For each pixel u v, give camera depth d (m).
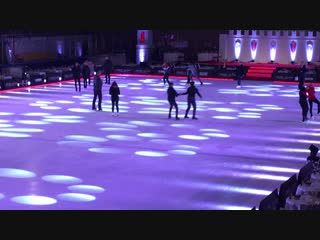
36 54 39.81
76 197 12.18
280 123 21.56
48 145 17.06
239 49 41.75
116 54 42.69
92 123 20.88
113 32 45.06
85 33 43.31
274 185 13.40
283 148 17.34
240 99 27.77
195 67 34.12
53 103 25.97
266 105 25.91
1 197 12.11
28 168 14.47
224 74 37.50
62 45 41.84
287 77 36.06
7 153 15.96
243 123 21.42
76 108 24.47
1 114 22.67
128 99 27.38
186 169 14.68
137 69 39.59
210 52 43.12
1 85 30.88
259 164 15.38
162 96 28.62
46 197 12.16
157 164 15.12
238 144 17.78
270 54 40.75
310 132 19.94
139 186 13.09
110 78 37.22
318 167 12.20
